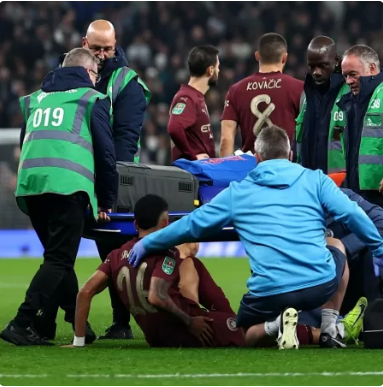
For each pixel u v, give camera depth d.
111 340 23.03
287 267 19.30
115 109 25.08
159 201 20.25
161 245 19.55
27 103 22.05
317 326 20.61
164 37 82.38
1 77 76.69
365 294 21.27
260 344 19.89
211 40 83.44
